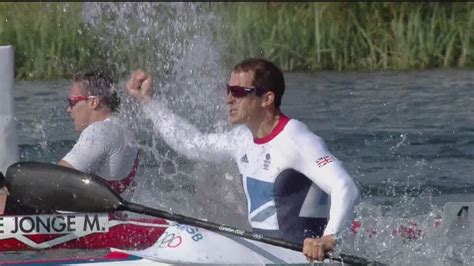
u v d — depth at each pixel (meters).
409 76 54.88
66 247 22.77
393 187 30.78
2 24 53.84
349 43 60.16
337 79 54.50
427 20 60.12
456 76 54.09
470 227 23.16
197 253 21.05
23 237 22.50
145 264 20.78
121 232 23.00
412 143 36.69
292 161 21.02
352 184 20.39
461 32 59.19
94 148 23.31
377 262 20.12
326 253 19.86
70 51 52.91
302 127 21.30
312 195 21.33
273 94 21.23
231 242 21.33
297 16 61.50
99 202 21.86
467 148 35.72
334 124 40.47
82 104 23.81
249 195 21.97
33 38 53.38
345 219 20.02
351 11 61.47
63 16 54.56
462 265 22.34
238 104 21.27
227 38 57.03
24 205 22.70
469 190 30.31
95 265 20.72
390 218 23.48
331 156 20.88
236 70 21.33
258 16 61.09
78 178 21.98
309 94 48.84
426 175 32.00
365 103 45.59
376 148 36.09
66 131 36.81
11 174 22.34
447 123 40.06
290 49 59.59
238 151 22.28
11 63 24.61
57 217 22.66
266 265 21.06
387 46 59.88
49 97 44.72
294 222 21.38
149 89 24.02
